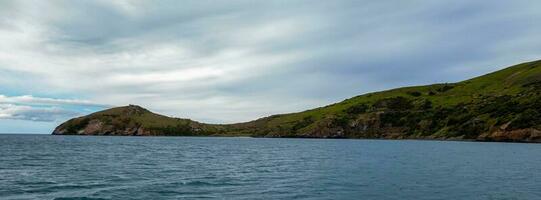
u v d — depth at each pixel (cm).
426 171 5622
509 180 4591
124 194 3484
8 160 7000
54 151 10438
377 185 4150
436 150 11725
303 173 5353
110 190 3700
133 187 3897
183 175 5012
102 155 9094
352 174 5219
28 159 7369
